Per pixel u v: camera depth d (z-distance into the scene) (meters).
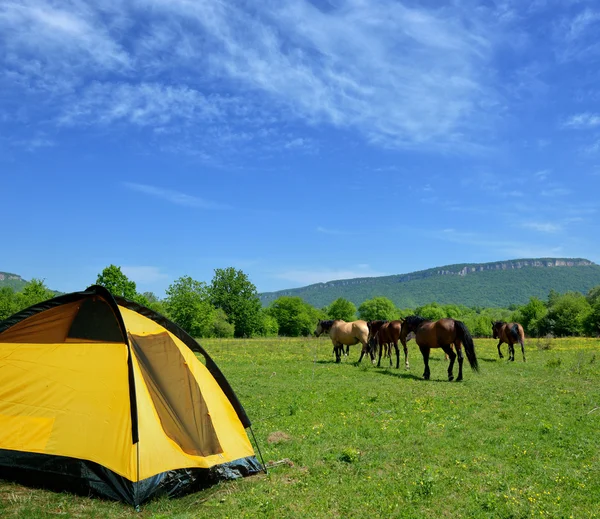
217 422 7.67
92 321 7.58
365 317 122.69
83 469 6.60
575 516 5.90
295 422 10.53
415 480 6.99
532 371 19.80
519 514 5.91
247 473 7.43
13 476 6.94
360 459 8.00
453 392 14.34
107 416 6.84
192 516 5.86
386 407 12.16
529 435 9.55
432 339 17.16
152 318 8.17
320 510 6.01
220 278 83.38
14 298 55.75
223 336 68.44
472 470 7.56
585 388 15.18
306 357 25.78
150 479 6.41
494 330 26.16
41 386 7.34
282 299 103.94
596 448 8.69
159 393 7.26
